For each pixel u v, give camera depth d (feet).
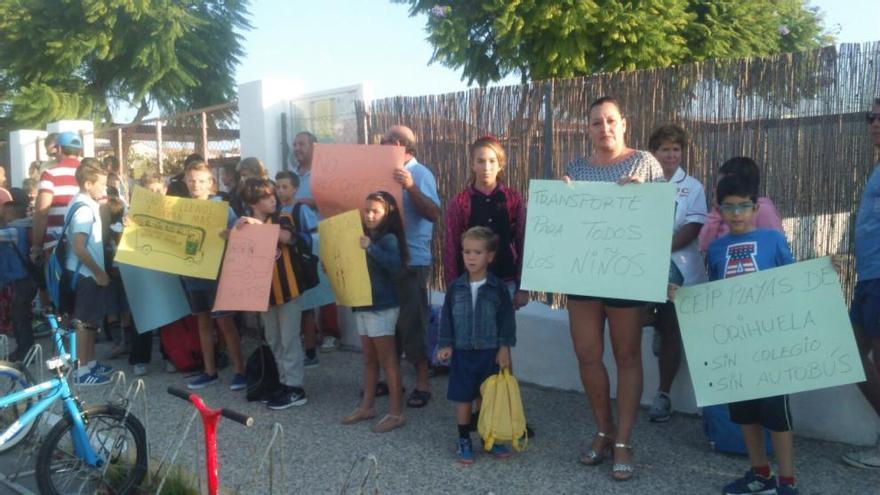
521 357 19.29
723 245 12.79
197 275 19.02
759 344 11.93
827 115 15.56
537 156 20.17
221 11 87.76
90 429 13.34
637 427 15.85
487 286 14.33
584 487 13.08
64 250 20.75
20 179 44.29
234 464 14.73
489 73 53.06
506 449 14.62
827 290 11.61
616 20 44.60
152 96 84.58
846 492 12.47
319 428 16.65
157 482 13.37
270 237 17.43
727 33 48.06
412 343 17.53
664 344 15.87
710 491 12.73
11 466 15.23
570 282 12.94
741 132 16.72
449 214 15.97
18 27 76.64
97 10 75.25
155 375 21.83
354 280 16.08
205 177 20.34
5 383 16.15
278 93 26.37
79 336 20.88
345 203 18.20
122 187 31.60
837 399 14.35
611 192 12.94
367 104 24.23
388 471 14.11
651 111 17.99
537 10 45.85
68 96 78.79
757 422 12.14
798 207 16.10
